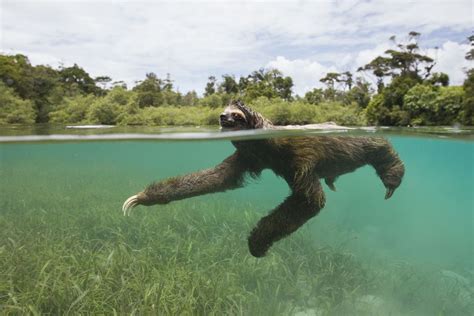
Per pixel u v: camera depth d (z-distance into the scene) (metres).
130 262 1.11
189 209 1.79
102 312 0.86
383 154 1.11
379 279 1.20
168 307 0.90
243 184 0.99
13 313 0.85
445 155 3.83
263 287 1.06
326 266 1.21
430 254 1.79
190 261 1.19
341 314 0.98
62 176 3.47
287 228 0.85
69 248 1.25
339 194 3.75
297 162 0.87
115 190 2.46
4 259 1.13
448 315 1.07
